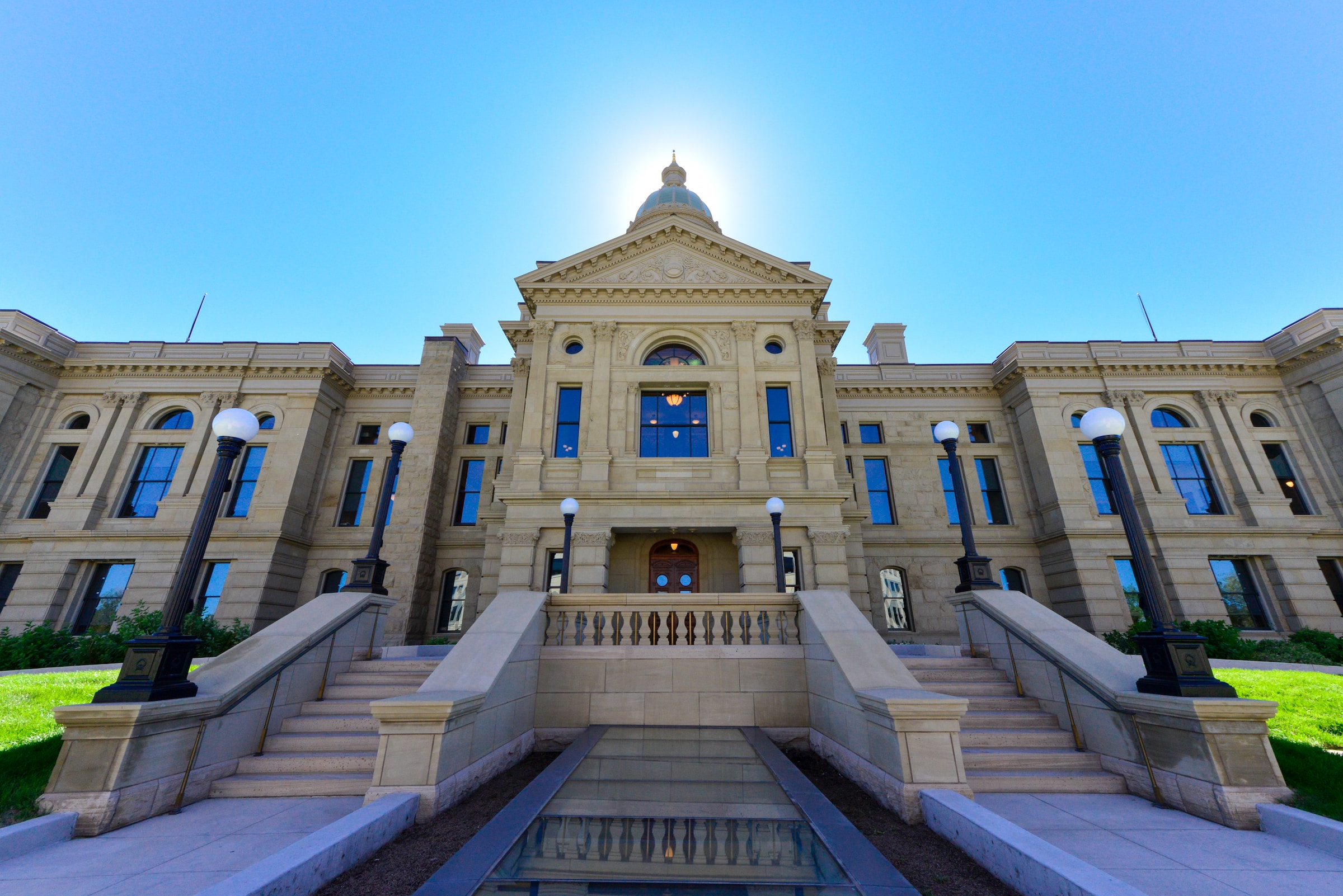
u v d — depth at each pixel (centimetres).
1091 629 2269
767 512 1862
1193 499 2523
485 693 723
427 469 2664
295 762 753
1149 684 684
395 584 2472
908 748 611
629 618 1037
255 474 2642
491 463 2805
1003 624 960
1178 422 2667
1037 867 404
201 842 548
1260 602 2339
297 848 431
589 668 970
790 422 2056
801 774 644
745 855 436
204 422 2642
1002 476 2752
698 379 2072
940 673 971
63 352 2705
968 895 425
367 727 844
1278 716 922
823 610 955
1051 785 699
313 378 2755
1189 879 455
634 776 641
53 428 2639
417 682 980
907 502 2733
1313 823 518
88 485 2522
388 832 525
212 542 2422
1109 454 796
